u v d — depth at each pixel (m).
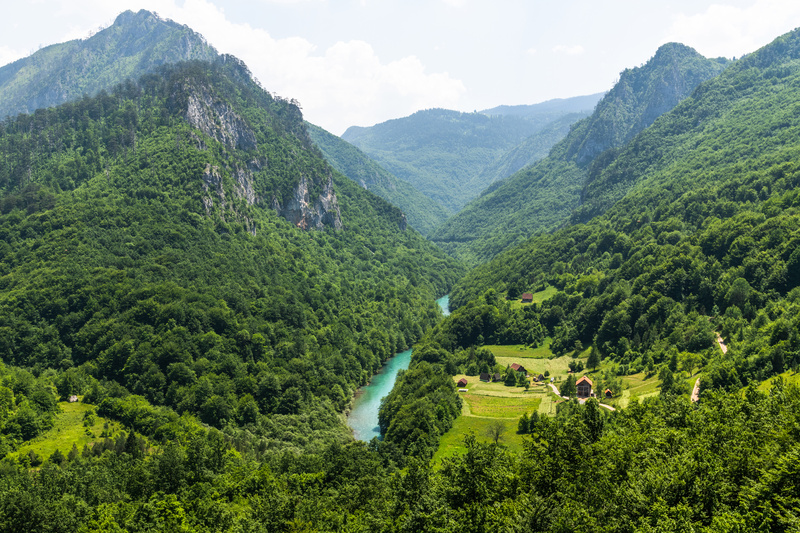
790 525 52.31
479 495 74.94
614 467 68.69
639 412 98.19
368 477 104.25
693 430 75.50
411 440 134.62
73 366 169.12
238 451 136.88
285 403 166.88
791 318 136.62
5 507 90.31
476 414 154.88
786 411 73.88
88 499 102.06
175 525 93.88
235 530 89.50
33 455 121.06
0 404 132.62
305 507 94.00
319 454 129.75
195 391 157.75
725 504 59.00
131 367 163.00
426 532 70.44
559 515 61.28
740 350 134.25
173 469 110.69
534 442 81.12
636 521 57.72
